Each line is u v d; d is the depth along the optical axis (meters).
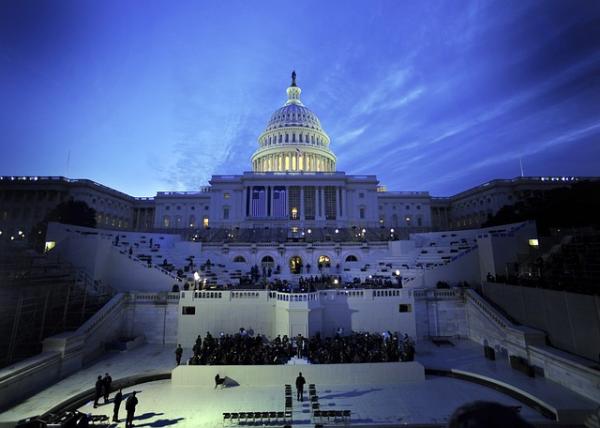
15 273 30.44
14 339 23.56
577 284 26.45
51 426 17.38
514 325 28.53
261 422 18.72
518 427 2.10
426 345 32.34
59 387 22.61
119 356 29.45
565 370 22.00
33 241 61.59
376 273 48.91
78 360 26.38
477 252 40.97
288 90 131.50
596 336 22.12
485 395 22.06
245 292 32.75
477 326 33.09
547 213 51.25
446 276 40.44
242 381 23.91
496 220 65.12
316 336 28.77
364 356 25.45
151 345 32.91
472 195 101.56
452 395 22.11
